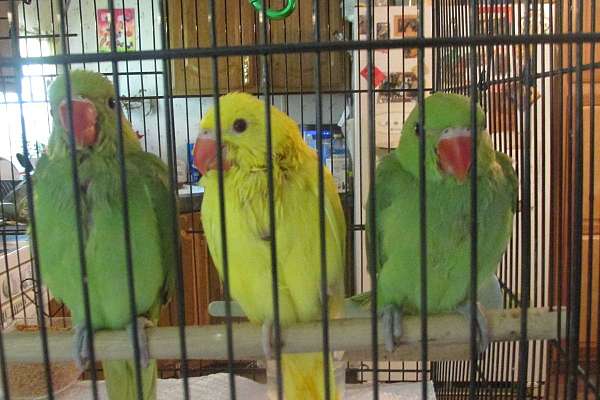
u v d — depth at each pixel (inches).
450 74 56.1
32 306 65.5
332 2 85.8
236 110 33.5
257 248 34.2
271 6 87.5
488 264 35.5
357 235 74.2
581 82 25.0
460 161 31.4
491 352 53.2
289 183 34.2
